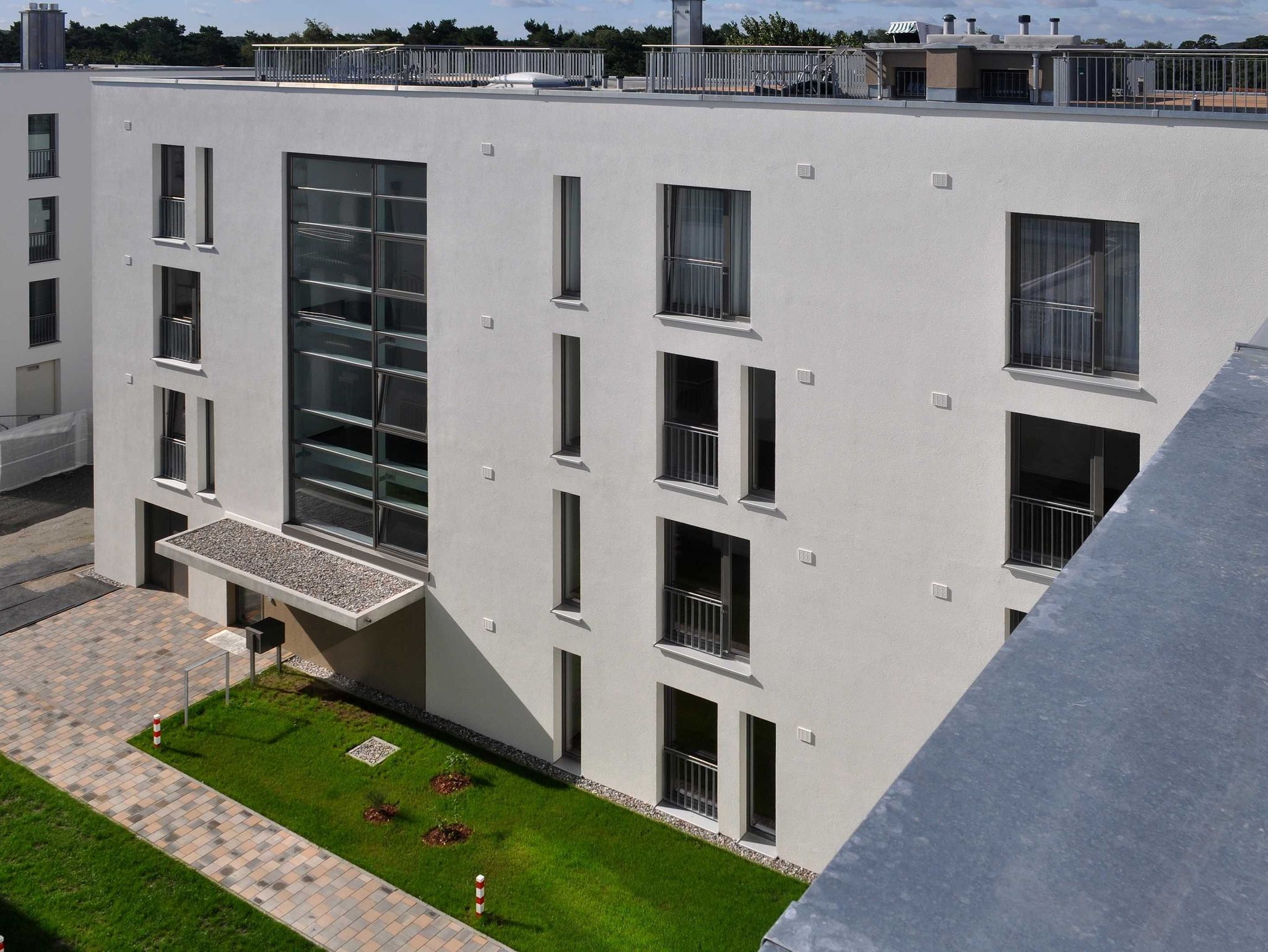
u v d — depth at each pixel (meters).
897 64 21.69
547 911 16.89
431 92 19.08
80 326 37.19
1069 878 2.95
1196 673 3.74
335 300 21.75
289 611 23.67
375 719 21.62
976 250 14.65
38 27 36.72
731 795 18.23
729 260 16.98
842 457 16.17
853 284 15.61
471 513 20.30
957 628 15.72
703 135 16.38
